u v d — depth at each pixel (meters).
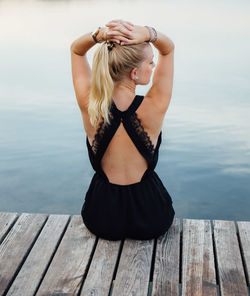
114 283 2.22
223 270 2.29
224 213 4.46
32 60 11.22
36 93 8.62
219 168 5.46
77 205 4.64
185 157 5.79
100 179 2.50
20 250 2.48
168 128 6.74
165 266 2.32
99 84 2.20
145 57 2.22
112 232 2.50
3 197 4.78
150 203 2.47
